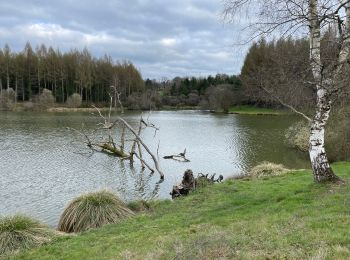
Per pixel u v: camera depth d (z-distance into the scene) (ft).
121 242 34.01
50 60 365.20
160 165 100.83
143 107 374.43
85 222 46.14
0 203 63.98
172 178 85.76
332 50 37.91
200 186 63.05
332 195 37.47
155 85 485.97
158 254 26.71
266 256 23.25
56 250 34.50
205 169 95.50
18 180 80.23
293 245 24.88
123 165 99.35
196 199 51.24
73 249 34.14
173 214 43.88
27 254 34.53
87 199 48.91
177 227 37.04
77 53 384.88
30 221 41.16
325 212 32.53
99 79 385.09
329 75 38.75
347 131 90.94
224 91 329.72
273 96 40.09
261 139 149.89
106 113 299.79
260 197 45.75
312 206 35.09
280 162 102.53
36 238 38.17
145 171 92.84
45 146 125.39
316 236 25.79
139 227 39.55
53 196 68.74
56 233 40.98
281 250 24.02
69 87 373.61
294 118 238.48
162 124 213.25
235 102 324.80
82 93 380.37
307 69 38.09
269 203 40.81
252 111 304.50
